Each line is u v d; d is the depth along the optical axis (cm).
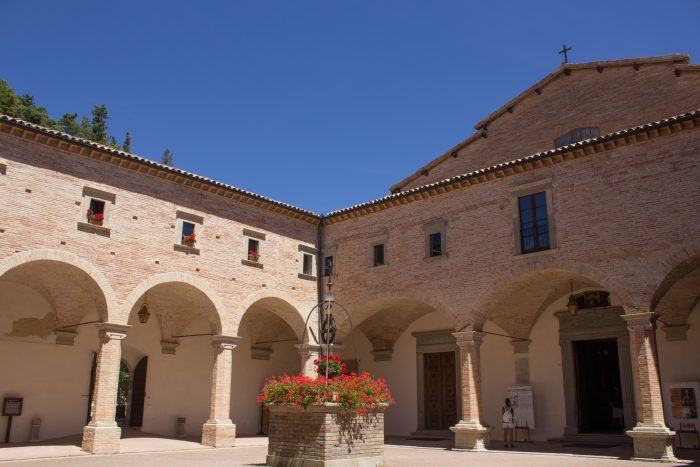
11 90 3894
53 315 2162
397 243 2353
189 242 2138
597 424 2342
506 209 2058
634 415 2073
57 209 1806
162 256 2048
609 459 1623
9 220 1695
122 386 4197
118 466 1462
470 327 2052
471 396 1995
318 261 2598
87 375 2236
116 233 1939
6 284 2052
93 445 1762
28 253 1716
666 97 2064
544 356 2333
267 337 2830
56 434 2109
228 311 2202
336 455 1216
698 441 1880
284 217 2500
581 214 1873
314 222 2612
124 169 2005
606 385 2381
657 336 2080
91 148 1889
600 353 2419
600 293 2227
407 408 2709
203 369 2600
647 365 1641
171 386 2483
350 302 2445
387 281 2344
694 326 2008
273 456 1316
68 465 1488
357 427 1273
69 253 1808
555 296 2319
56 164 1831
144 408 2388
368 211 2472
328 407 1215
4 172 1712
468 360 2030
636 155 1800
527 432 2306
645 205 1752
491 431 2406
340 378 1284
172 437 2389
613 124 2158
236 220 2312
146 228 2022
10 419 2002
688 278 1919
